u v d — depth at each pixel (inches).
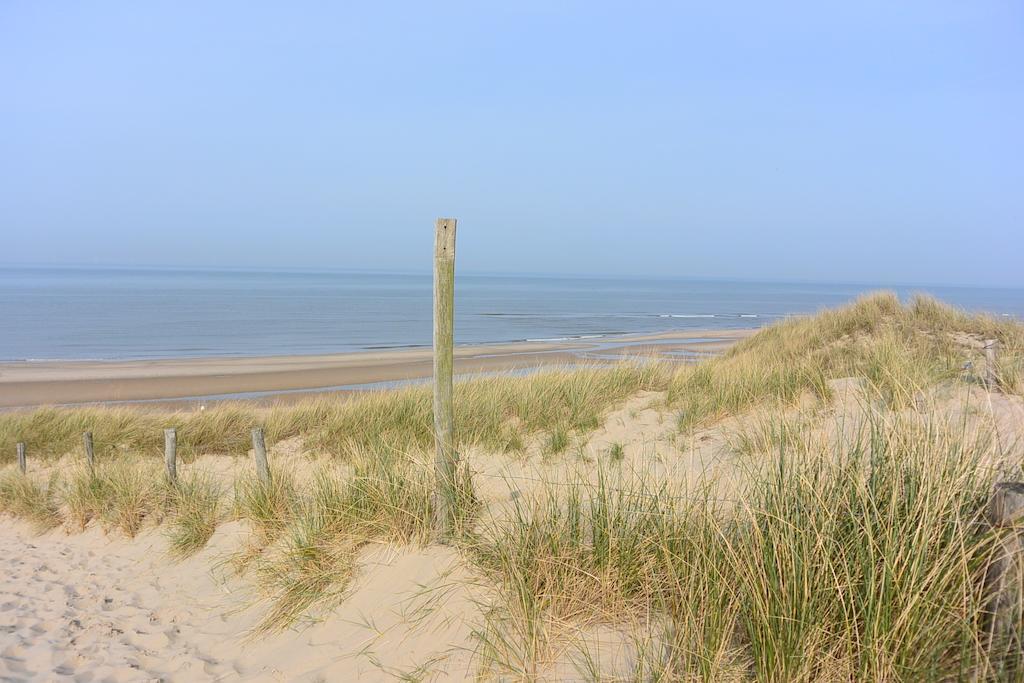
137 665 191.2
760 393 328.5
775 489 133.0
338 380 979.3
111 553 291.9
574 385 404.2
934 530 111.3
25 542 323.9
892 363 310.0
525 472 252.7
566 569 147.7
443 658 146.4
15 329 1831.9
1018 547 98.3
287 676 163.8
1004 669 93.5
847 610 109.7
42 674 190.9
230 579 233.6
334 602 187.2
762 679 106.5
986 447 136.6
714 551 125.7
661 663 118.5
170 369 1090.7
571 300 4030.5
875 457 137.3
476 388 430.3
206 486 314.2
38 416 506.0
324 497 225.9
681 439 284.8
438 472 192.5
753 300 4552.2
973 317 513.7
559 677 127.2
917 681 98.4
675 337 1622.8
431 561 183.2
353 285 6427.2
